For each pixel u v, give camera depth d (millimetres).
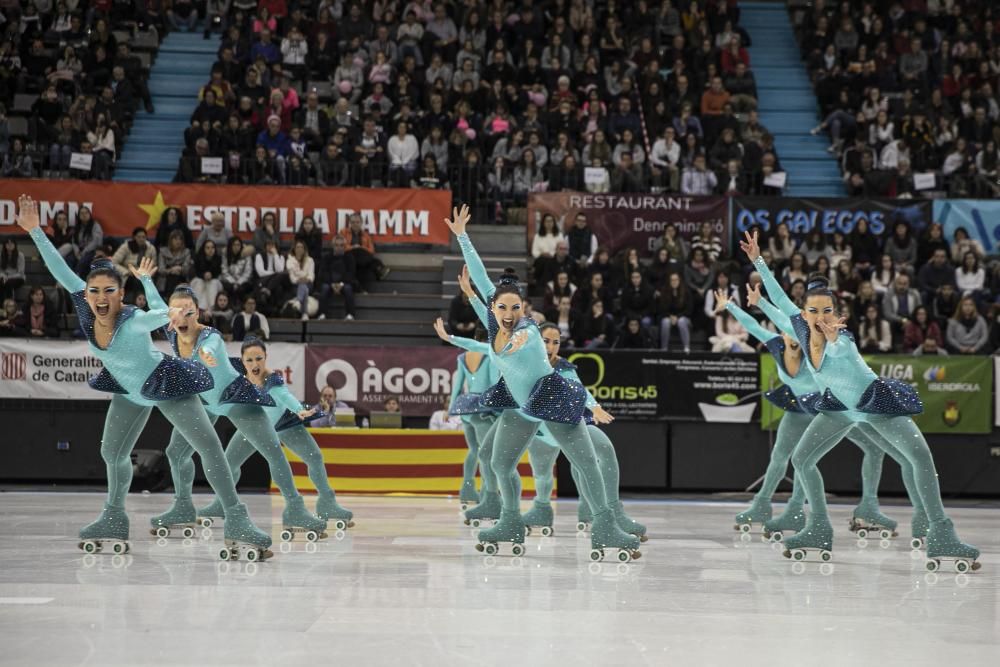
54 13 22062
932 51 23062
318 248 18016
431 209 18656
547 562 7957
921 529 9344
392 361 16141
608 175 19328
